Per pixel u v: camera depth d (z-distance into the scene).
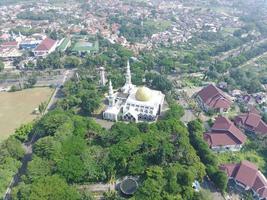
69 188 161.00
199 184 180.25
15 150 195.12
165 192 161.12
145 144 194.62
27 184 164.25
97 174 178.25
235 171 186.88
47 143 188.50
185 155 187.62
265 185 175.88
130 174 185.38
